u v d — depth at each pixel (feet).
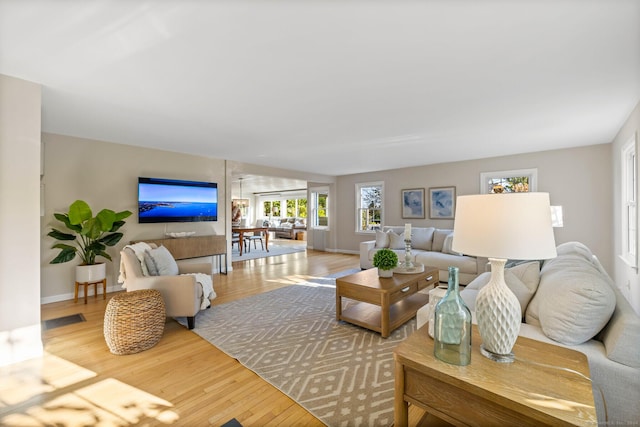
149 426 5.09
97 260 13.35
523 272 6.06
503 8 4.76
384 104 9.02
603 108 9.50
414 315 9.77
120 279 10.07
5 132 7.07
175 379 6.48
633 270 10.43
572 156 15.21
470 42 5.76
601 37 5.57
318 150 15.72
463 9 4.79
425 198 20.77
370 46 5.90
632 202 10.97
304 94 8.25
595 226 14.70
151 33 5.40
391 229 19.52
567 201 15.40
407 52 6.13
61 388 6.14
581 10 4.80
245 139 13.30
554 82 7.56
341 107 9.29
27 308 7.34
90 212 11.39
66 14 4.83
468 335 3.59
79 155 12.85
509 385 3.15
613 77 7.28
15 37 5.48
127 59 6.33
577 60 6.45
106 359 7.33
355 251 25.39
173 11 4.78
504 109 9.53
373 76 7.20
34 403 5.67
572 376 3.31
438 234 16.98
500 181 17.54
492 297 3.72
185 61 6.43
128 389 6.12
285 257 23.66
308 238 28.76
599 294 4.33
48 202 12.04
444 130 11.94
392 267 9.89
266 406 5.59
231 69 6.81
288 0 4.53
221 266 18.33
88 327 9.37
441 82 7.54
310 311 10.82
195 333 8.90
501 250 3.47
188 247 15.48
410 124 11.10
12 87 7.13
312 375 6.59
